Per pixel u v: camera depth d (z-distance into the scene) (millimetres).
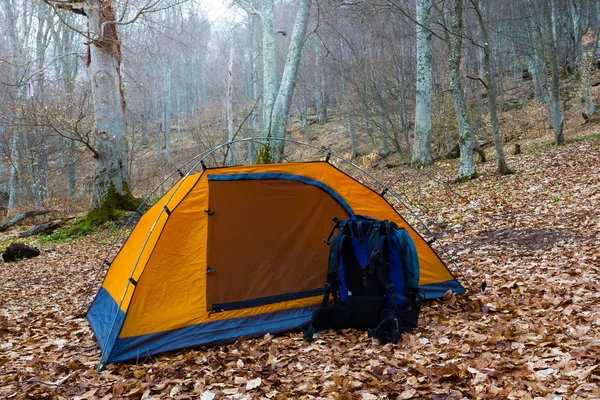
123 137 15094
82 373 4027
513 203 10164
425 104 20469
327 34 29688
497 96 34562
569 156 14344
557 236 7238
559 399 2820
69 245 13125
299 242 5199
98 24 13469
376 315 4340
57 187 28250
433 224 10047
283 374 3729
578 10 33188
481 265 6562
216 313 4715
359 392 3205
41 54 25391
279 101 12539
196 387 3547
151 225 5055
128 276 4902
